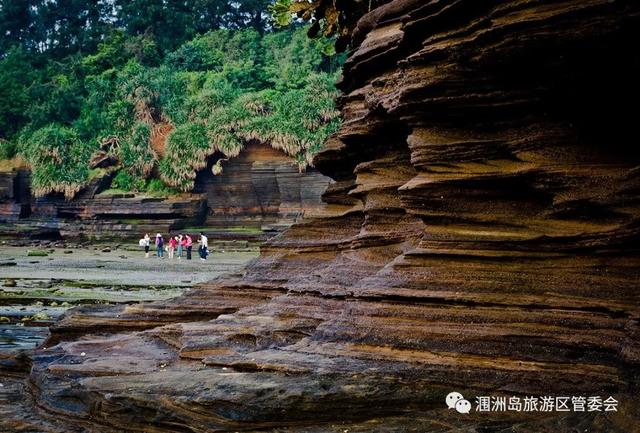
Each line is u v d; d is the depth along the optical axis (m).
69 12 95.12
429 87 8.67
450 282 8.28
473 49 8.24
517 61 7.97
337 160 13.16
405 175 10.84
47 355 10.57
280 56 75.88
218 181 62.34
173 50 84.44
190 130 62.00
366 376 7.54
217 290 13.02
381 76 11.44
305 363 8.05
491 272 8.21
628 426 6.07
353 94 12.59
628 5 7.03
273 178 60.31
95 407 8.01
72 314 13.23
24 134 70.50
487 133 8.76
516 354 7.39
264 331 9.55
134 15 87.88
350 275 10.34
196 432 7.24
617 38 7.23
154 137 66.62
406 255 8.77
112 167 65.31
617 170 8.10
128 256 48.00
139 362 9.58
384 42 11.06
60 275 32.31
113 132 66.81
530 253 8.12
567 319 7.54
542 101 8.25
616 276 7.71
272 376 7.91
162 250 47.03
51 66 82.62
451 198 8.70
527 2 7.66
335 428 6.98
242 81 72.00
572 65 7.70
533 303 7.75
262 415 7.18
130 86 67.75
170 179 62.06
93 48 87.88
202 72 73.81
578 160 8.24
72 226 61.53
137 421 7.64
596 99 7.98
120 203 61.19
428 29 9.15
